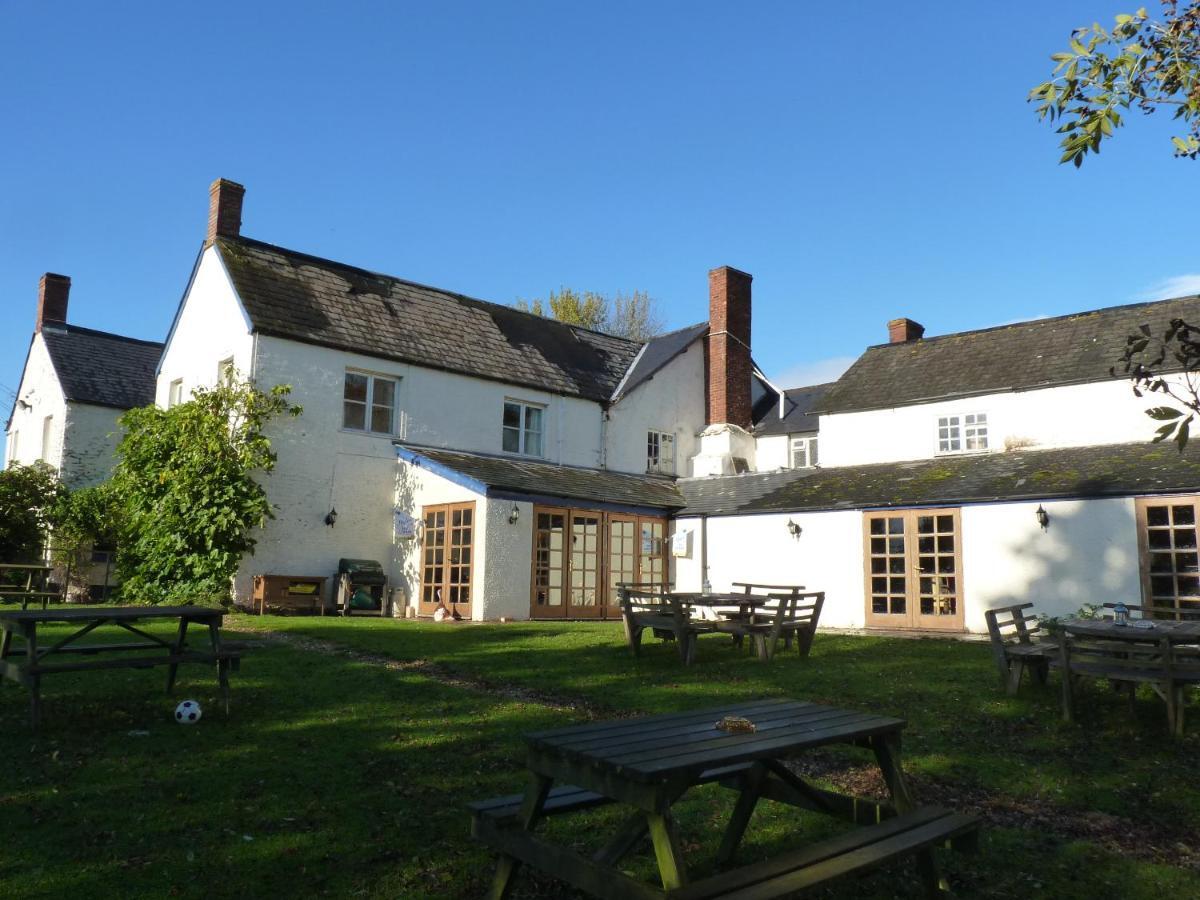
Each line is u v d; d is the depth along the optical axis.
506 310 24.70
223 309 18.88
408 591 18.83
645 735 3.92
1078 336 19.66
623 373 25.59
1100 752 7.13
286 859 4.50
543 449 22.45
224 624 14.07
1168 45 5.77
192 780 5.66
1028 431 18.67
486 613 17.20
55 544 21.22
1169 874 4.68
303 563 17.92
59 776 5.65
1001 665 9.52
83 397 25.14
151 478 17.64
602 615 19.62
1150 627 8.59
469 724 7.40
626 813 5.30
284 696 8.27
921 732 7.60
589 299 50.97
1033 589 15.64
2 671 7.25
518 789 5.70
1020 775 6.43
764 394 29.81
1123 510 14.85
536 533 18.50
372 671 9.77
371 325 19.98
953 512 16.77
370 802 5.38
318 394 18.48
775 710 4.65
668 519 21.55
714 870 4.54
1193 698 9.22
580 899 4.14
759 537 19.56
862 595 17.75
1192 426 16.83
